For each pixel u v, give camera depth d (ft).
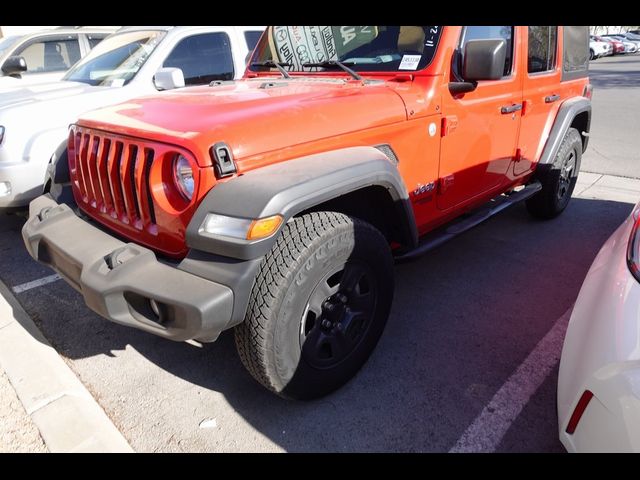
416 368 8.70
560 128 13.29
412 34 9.14
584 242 13.91
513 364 8.77
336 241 6.86
